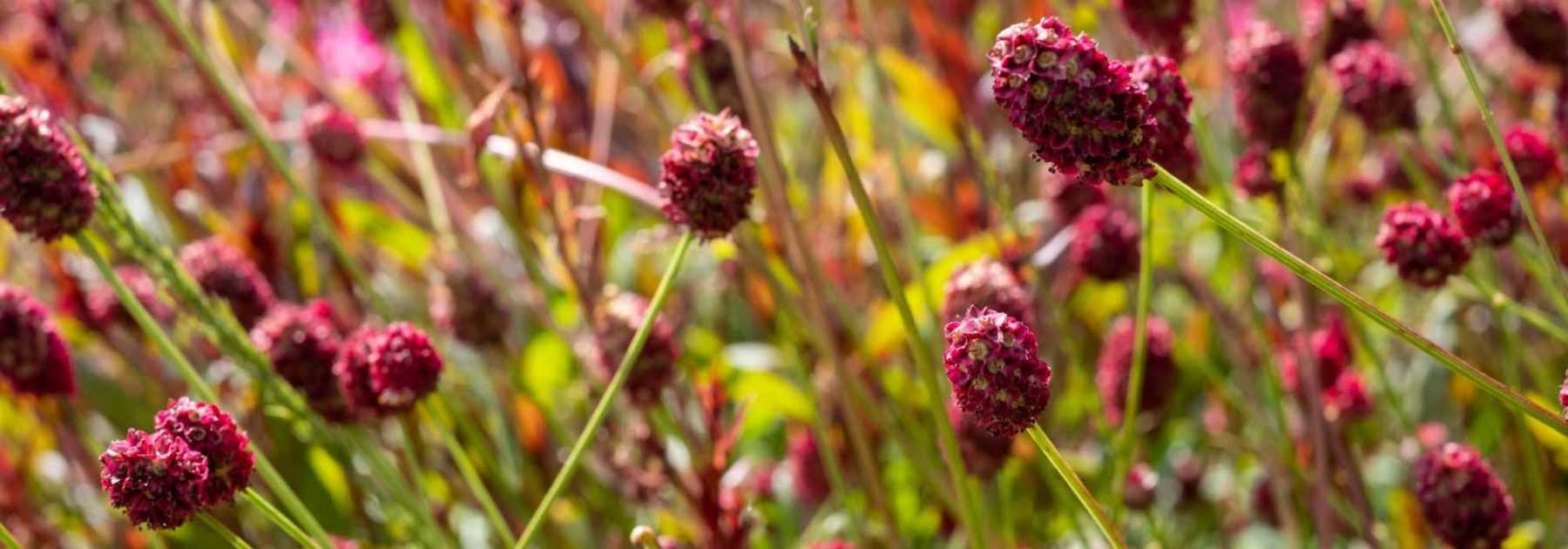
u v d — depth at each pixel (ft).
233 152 2.47
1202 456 2.31
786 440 2.48
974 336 1.47
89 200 1.64
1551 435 2.01
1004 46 1.42
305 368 1.85
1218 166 2.07
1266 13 2.65
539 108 2.02
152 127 2.69
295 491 2.15
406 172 2.56
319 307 2.02
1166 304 2.57
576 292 1.98
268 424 2.14
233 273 2.01
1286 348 2.09
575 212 1.95
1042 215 2.27
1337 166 2.55
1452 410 2.32
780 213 1.87
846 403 1.91
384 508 2.01
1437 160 1.98
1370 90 1.95
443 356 2.12
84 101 2.39
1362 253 2.23
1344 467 1.92
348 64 2.62
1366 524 1.91
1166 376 2.08
